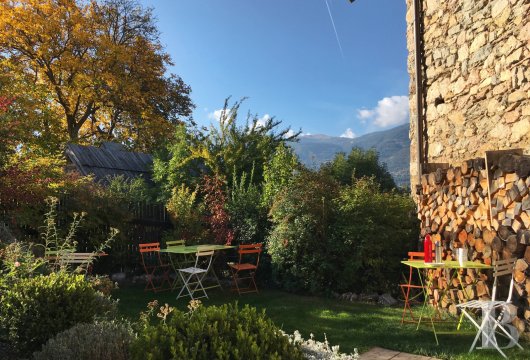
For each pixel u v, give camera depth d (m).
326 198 7.69
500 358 3.96
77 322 3.72
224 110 13.10
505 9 5.82
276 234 7.88
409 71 8.45
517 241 4.46
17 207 7.63
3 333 3.66
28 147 9.59
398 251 7.45
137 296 7.41
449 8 7.16
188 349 2.27
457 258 5.29
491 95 6.12
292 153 9.96
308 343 3.44
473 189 5.36
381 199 7.64
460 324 5.07
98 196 8.94
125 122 24.52
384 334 4.93
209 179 10.28
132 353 2.36
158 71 25.20
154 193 12.37
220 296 7.45
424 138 7.96
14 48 21.05
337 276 7.31
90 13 22.52
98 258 8.88
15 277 4.08
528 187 4.36
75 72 22.31
